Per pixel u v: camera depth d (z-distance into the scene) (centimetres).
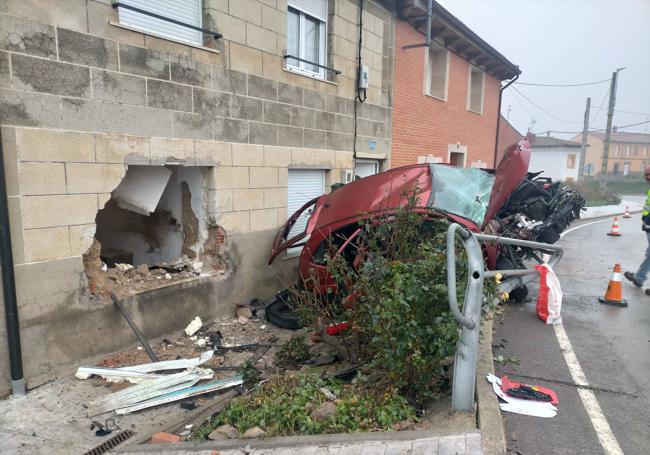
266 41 655
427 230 494
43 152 423
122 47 478
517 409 365
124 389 429
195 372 457
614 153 7100
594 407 377
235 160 627
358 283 402
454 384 342
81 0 440
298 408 344
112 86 472
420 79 1133
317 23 802
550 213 756
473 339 338
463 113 1411
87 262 484
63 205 441
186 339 561
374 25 914
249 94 637
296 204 779
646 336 546
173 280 576
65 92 434
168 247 674
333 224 563
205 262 634
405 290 351
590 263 997
